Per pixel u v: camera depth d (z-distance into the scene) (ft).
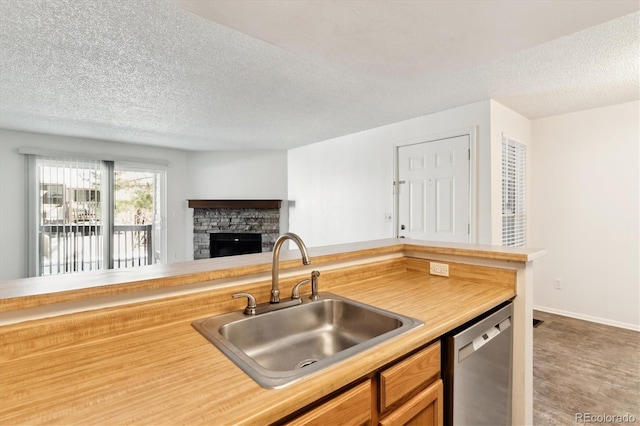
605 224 11.41
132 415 1.99
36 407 2.08
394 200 13.43
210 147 18.62
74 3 5.47
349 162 15.47
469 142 11.05
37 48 7.02
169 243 18.95
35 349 2.83
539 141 12.85
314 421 2.40
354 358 2.75
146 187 18.34
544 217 12.73
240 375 2.48
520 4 4.52
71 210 15.69
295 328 4.25
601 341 9.90
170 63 7.81
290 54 7.38
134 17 5.91
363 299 4.54
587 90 9.76
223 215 19.79
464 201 11.21
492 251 5.28
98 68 8.04
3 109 11.23
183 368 2.59
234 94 9.92
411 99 10.48
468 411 3.96
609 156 11.30
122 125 13.48
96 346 2.99
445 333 3.74
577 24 5.05
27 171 14.65
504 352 4.74
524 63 7.87
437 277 5.88
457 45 5.74
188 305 3.71
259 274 4.43
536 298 12.98
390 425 2.97
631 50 7.21
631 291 10.92
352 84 9.18
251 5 4.54
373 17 4.84
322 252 5.42
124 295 3.36
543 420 6.35
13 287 3.11
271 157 19.47
